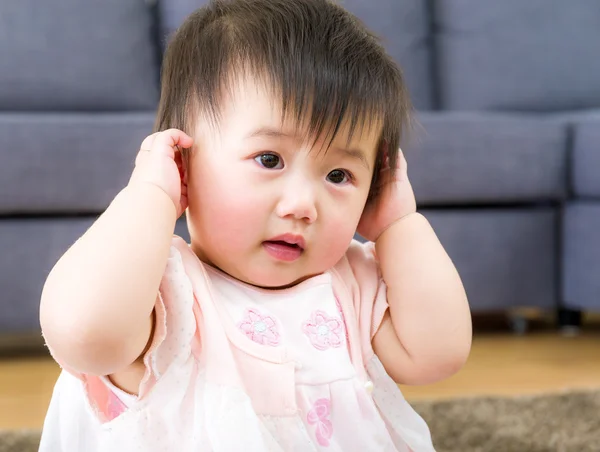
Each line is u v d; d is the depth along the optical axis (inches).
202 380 27.7
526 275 76.7
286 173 28.0
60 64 79.7
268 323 29.2
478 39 95.7
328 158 28.3
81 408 29.2
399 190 32.8
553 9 96.9
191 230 29.9
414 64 93.4
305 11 30.1
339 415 28.8
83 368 25.5
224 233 28.4
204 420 27.1
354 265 33.1
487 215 75.3
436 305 31.2
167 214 27.4
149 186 27.6
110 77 81.5
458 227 74.5
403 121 31.8
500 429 47.2
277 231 28.1
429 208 74.4
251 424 26.9
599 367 65.4
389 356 32.1
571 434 46.7
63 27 80.6
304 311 30.0
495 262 75.5
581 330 81.5
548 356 69.2
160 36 88.2
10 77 77.8
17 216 65.5
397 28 93.2
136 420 27.5
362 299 32.1
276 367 28.3
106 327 24.8
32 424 49.0
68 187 65.1
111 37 82.5
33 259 65.2
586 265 75.6
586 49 96.7
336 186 28.9
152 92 84.6
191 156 29.2
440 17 97.1
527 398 52.7
